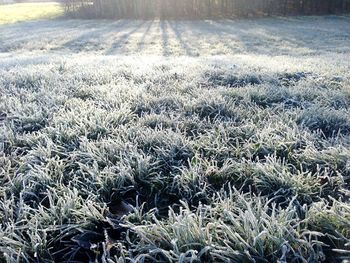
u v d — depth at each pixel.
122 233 2.36
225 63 9.20
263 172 2.89
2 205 2.59
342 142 3.45
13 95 5.52
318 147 3.46
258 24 38.94
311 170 3.11
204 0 47.53
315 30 31.36
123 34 30.12
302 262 1.97
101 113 4.33
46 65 8.84
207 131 3.90
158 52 19.84
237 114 4.46
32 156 3.24
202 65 8.52
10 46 22.84
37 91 5.89
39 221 2.35
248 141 3.52
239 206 2.48
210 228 2.22
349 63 9.69
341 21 39.59
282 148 3.39
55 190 2.70
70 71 7.80
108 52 20.09
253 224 2.08
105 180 2.83
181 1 48.00
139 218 2.46
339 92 5.57
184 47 22.16
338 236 2.16
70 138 3.72
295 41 24.28
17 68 8.15
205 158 3.29
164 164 3.18
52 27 37.03
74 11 51.19
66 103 4.92
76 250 2.22
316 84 6.46
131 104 4.88
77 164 3.18
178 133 3.74
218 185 2.97
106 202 2.75
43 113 4.50
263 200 2.56
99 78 6.77
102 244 2.26
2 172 3.02
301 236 2.13
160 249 1.97
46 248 2.20
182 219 2.21
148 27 37.31
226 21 43.41
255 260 1.96
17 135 3.76
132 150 3.30
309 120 4.14
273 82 6.64
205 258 2.05
